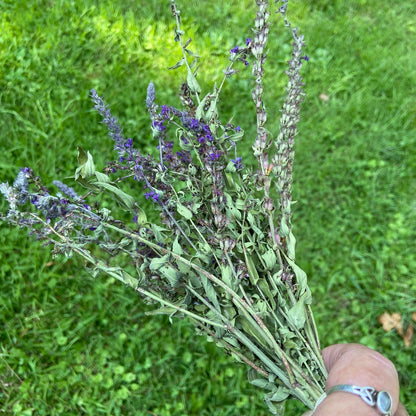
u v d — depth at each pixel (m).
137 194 0.68
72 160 0.71
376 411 0.28
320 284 0.69
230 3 0.89
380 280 0.69
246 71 0.80
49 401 0.59
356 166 0.76
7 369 0.59
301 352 0.34
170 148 0.33
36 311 0.63
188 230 0.33
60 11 0.82
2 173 0.68
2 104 0.73
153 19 0.84
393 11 0.96
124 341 0.62
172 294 0.35
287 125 0.33
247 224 0.35
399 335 0.66
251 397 0.61
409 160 0.78
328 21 0.91
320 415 0.28
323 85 0.83
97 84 0.77
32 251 0.64
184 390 0.61
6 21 0.80
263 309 0.33
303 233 0.71
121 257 0.64
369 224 0.73
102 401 0.60
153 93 0.32
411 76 0.87
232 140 0.33
